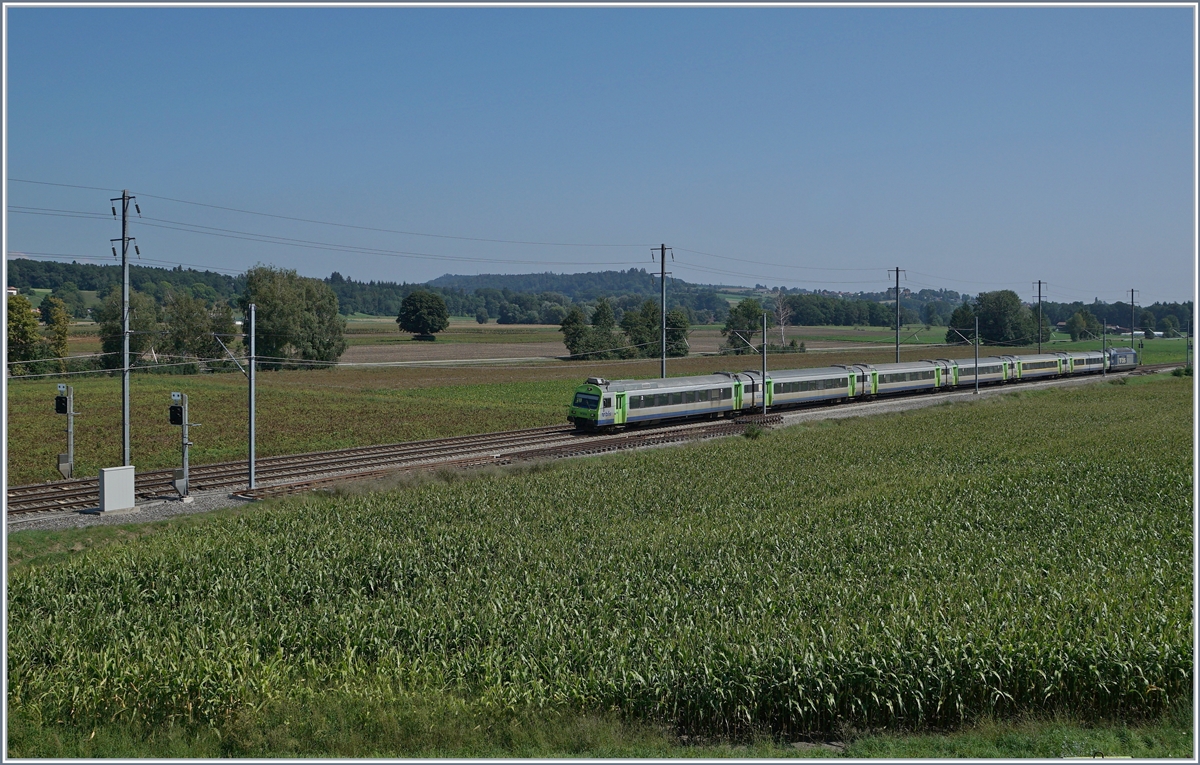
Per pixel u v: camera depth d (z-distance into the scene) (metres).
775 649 18.33
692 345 163.00
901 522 31.14
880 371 79.69
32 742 16.27
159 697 17.81
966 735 16.78
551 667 18.66
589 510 33.38
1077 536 28.92
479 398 78.25
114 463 45.12
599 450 49.69
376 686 18.12
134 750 16.28
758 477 40.28
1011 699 17.64
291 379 95.62
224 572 24.80
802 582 23.77
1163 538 28.31
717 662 17.95
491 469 42.16
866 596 22.67
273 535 29.12
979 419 63.66
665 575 24.59
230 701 17.62
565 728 16.88
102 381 89.25
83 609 22.33
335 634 20.55
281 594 23.80
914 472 41.56
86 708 17.53
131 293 103.31
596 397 55.88
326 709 17.44
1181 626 19.03
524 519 32.16
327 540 28.27
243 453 48.91
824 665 17.92
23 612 22.09
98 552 26.91
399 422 62.22
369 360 125.88
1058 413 67.94
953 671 17.56
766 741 16.89
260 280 113.75
